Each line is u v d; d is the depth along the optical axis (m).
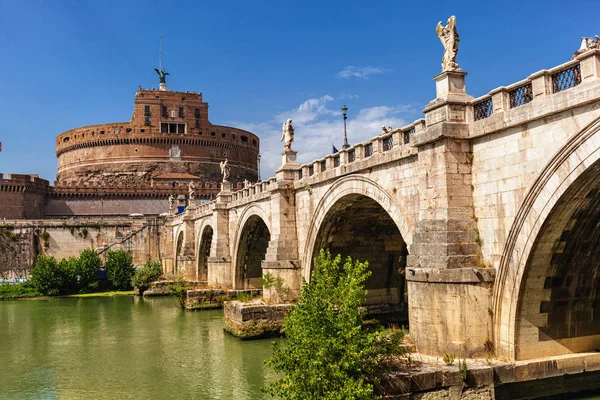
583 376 20.55
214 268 57.00
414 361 20.12
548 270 19.69
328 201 33.62
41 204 108.06
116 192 115.06
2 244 89.62
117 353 35.91
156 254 95.44
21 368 32.53
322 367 17.58
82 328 46.84
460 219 21.19
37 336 43.41
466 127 21.47
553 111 17.56
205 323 46.72
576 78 17.16
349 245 37.19
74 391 27.44
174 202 110.44
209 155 133.50
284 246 38.41
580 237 19.25
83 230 94.88
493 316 20.52
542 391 20.03
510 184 19.70
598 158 16.25
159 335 41.84
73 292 79.38
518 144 19.34
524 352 20.08
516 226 19.39
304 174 37.41
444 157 21.34
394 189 26.62
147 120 129.00
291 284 38.00
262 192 44.06
